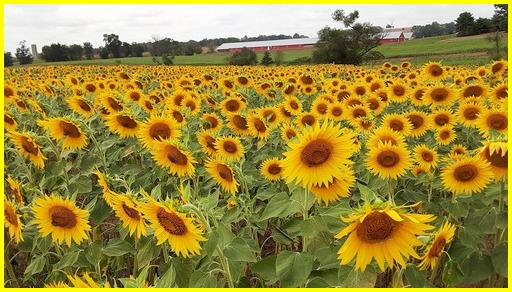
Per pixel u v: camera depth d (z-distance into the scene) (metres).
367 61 70.06
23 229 4.55
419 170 6.45
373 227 2.90
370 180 5.84
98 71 37.50
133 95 10.67
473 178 5.05
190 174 5.30
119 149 7.36
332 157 3.49
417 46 82.69
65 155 5.96
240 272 4.00
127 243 4.59
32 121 10.95
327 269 3.60
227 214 4.77
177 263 4.38
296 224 3.89
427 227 2.86
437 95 10.96
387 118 8.20
